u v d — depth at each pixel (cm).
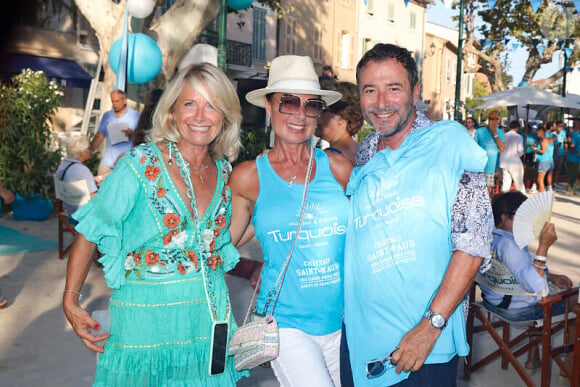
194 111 242
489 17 2623
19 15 1844
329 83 347
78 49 2009
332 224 268
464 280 224
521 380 425
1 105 961
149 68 945
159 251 240
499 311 402
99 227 233
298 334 267
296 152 276
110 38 1181
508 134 1413
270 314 265
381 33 3434
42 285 614
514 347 484
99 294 588
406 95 242
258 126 1678
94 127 1798
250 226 297
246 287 610
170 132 245
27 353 445
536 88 1828
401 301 235
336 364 280
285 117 272
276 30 2684
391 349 237
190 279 244
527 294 379
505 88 2814
